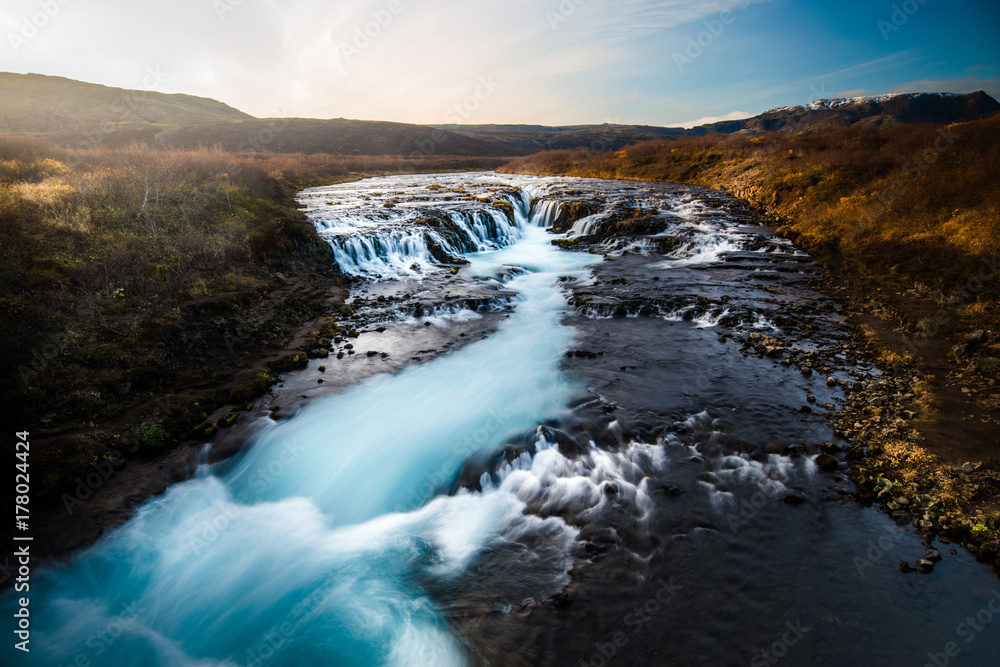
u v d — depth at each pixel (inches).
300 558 264.7
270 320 500.7
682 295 606.9
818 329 492.1
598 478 297.7
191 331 434.6
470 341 510.3
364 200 1152.2
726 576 229.3
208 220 644.1
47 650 216.7
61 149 834.2
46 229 477.1
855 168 983.0
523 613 220.2
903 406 345.7
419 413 380.8
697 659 193.6
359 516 294.2
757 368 424.2
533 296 649.0
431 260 812.0
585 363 450.3
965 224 606.5
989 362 375.2
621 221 965.8
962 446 295.4
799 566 231.5
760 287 628.1
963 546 234.1
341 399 401.4
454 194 1274.6
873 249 661.9
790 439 322.7
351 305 596.4
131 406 358.3
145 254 497.4
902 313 496.1
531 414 367.2
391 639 215.3
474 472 313.0
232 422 367.2
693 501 276.1
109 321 408.2
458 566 250.8
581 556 248.4
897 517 254.4
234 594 243.9
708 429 338.6
